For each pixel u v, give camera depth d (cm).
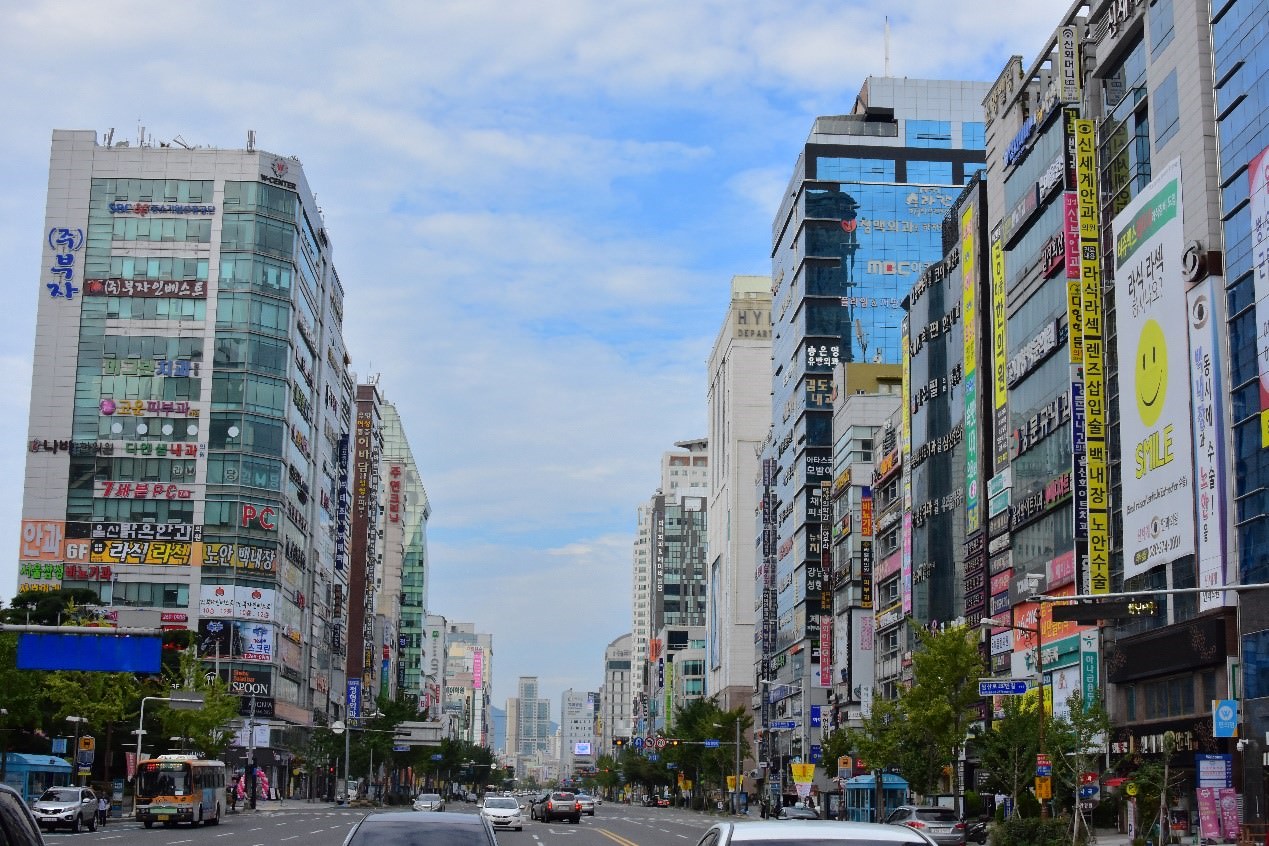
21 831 1148
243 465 13775
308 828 7250
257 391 13975
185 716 10269
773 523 18200
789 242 17750
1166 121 7038
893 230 16888
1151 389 7056
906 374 11962
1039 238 8619
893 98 17300
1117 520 7506
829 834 1325
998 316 9462
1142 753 6888
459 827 2017
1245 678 6088
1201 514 6544
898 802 11144
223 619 13475
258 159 14325
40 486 13600
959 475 10469
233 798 10562
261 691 13538
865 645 13238
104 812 7581
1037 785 5391
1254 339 6147
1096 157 7862
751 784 18388
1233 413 6334
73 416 13750
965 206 10356
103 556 13500
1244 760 5956
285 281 14375
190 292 14025
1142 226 7212
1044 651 8294
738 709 17212
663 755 19725
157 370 13862
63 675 9138
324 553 17075
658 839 6719
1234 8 6431
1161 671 6806
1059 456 8212
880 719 8856
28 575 13425
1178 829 6231
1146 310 7138
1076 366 7812
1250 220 6222
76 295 13975
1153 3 7256
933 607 10931
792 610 16425
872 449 13675
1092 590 7525
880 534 12938
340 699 18700
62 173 14150
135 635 4712
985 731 7644
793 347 17262
